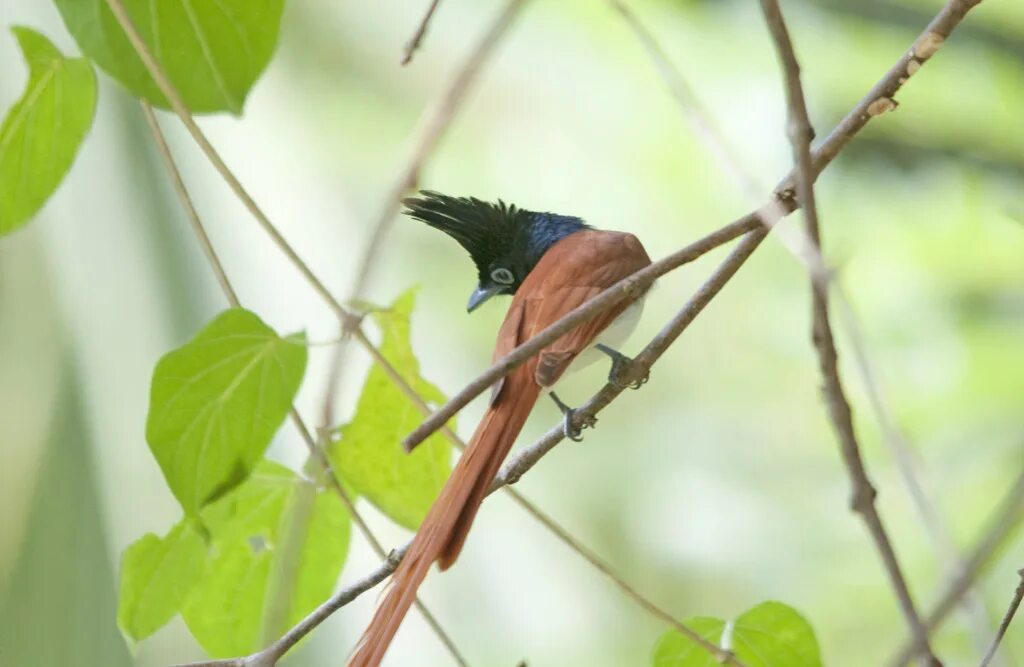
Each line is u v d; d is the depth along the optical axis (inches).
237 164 388.2
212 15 233.5
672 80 218.8
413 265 583.2
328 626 325.1
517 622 503.2
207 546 226.1
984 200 540.7
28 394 305.9
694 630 253.4
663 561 563.5
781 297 586.6
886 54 556.7
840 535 529.0
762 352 590.9
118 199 315.0
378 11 621.6
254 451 225.6
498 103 611.8
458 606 495.5
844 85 566.3
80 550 304.8
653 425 600.1
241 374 224.1
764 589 541.6
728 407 588.4
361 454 264.1
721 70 581.6
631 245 285.7
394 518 265.7
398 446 264.5
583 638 523.5
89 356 308.8
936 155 550.9
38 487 304.2
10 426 304.2
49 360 309.9
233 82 237.8
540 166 607.2
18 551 302.4
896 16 549.0
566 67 604.1
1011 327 501.0
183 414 222.8
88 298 311.1
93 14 234.2
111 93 323.3
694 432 588.4
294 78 594.6
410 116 610.2
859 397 492.4
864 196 550.6
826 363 173.9
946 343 501.4
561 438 246.4
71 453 306.2
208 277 313.0
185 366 221.0
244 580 267.6
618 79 599.5
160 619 256.7
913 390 492.1
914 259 532.7
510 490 241.3
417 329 576.1
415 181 202.8
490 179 613.3
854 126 214.5
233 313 220.4
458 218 328.5
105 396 308.5
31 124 253.4
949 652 380.8
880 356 502.6
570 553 537.6
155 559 253.6
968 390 486.3
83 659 303.3
